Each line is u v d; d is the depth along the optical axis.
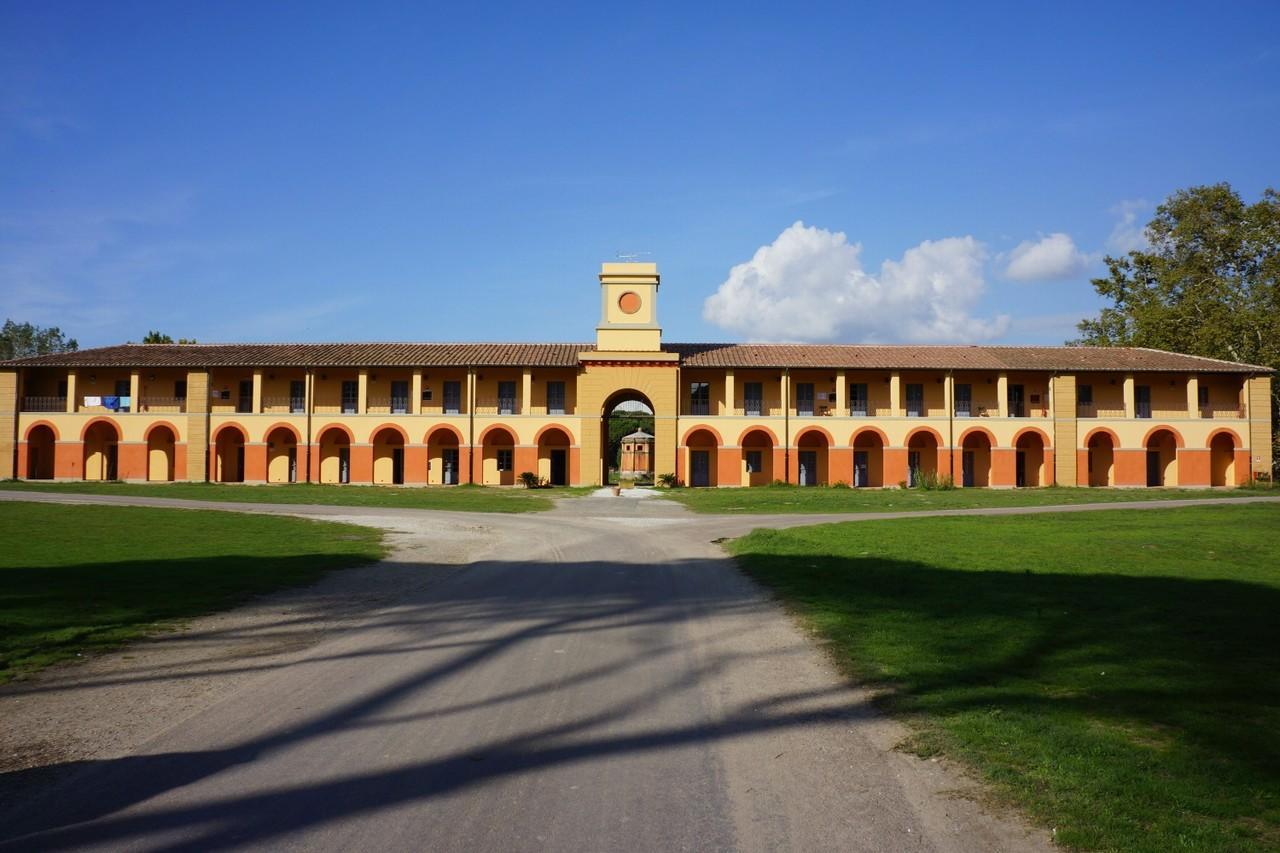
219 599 13.67
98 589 14.25
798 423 53.72
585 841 5.12
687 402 55.56
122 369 54.88
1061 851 4.98
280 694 8.35
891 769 6.32
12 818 5.41
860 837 5.21
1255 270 64.88
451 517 31.38
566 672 9.25
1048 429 53.84
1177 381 56.19
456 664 9.60
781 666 9.51
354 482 53.34
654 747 6.83
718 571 17.47
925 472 54.62
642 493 44.94
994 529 25.78
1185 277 65.88
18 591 13.94
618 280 54.78
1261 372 53.97
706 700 8.18
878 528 26.20
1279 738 6.68
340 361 53.19
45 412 53.53
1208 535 23.88
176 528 25.22
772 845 5.09
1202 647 9.88
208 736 7.07
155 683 8.77
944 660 9.37
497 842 5.09
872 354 55.94
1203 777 5.91
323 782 6.03
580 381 53.38
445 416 53.47
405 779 6.10
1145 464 53.84
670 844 5.09
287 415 53.44
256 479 53.25
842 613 12.27
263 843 5.06
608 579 16.33
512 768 6.34
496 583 15.80
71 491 42.59
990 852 5.01
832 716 7.63
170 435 54.88
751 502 40.19
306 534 24.36
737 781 6.11
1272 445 60.06
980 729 6.97
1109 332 72.56
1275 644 10.04
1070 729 6.93
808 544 21.30
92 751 6.70
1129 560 18.31
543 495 44.41
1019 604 12.79
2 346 110.75
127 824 5.32
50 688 8.58
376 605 13.46
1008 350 57.66
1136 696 7.86
